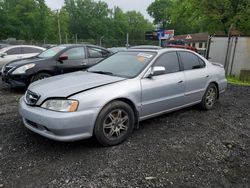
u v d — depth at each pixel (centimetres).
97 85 404
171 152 392
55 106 368
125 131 423
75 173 331
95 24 8519
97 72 491
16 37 5675
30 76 763
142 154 383
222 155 390
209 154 391
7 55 1141
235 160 377
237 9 1847
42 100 382
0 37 5572
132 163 357
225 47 1495
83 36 8669
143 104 447
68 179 319
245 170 351
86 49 866
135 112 439
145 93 446
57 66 800
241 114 597
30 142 415
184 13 2169
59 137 363
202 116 570
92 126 382
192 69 561
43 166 346
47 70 785
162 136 451
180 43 3262
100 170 339
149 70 464
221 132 479
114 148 401
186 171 343
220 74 638
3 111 571
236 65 1471
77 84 409
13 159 362
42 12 5959
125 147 405
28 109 390
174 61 524
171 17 2384
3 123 494
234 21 1830
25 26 5697
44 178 320
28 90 425
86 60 850
